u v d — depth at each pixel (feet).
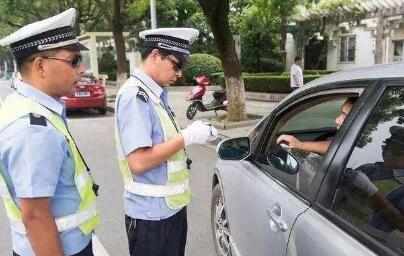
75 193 5.47
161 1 71.56
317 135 9.12
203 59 70.79
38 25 5.06
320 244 5.41
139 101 6.87
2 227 14.19
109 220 14.52
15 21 98.73
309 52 77.51
